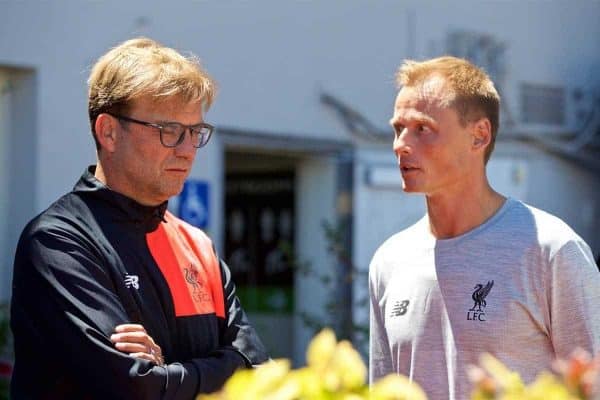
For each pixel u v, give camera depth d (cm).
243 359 474
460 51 1534
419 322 480
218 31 1278
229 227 1573
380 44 1455
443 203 481
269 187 1520
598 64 1736
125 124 451
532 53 1639
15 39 1094
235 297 505
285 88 1351
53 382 434
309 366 294
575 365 291
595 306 454
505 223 473
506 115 1598
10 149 1127
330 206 1430
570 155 1691
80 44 1148
